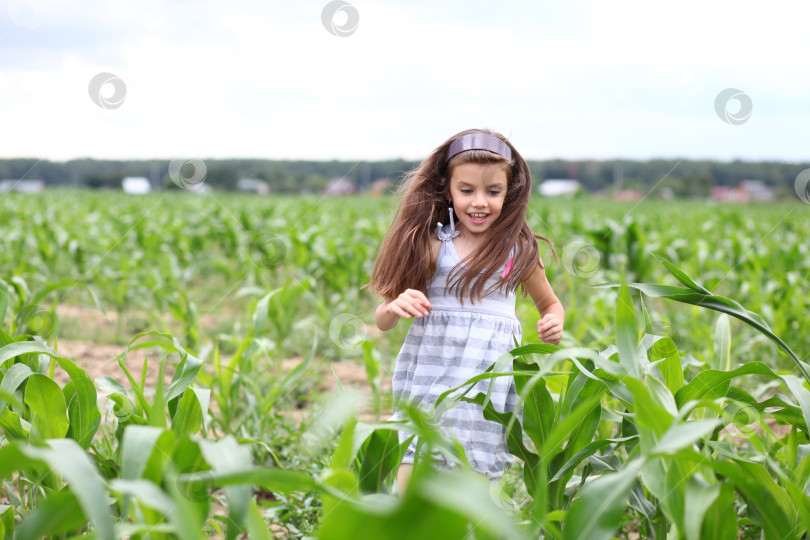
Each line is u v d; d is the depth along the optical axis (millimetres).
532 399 1904
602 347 4094
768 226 15000
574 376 1894
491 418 1979
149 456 1337
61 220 14672
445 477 978
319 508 2357
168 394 2090
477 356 2285
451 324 2326
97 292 8078
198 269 9336
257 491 3023
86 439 1979
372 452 1809
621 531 2346
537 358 2221
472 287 2279
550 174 57188
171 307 4848
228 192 41344
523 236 2371
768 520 1569
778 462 2076
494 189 2234
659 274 9109
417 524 980
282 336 4844
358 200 31469
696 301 1912
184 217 14836
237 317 6723
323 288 7949
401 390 2404
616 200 44750
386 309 2418
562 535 1373
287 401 4340
